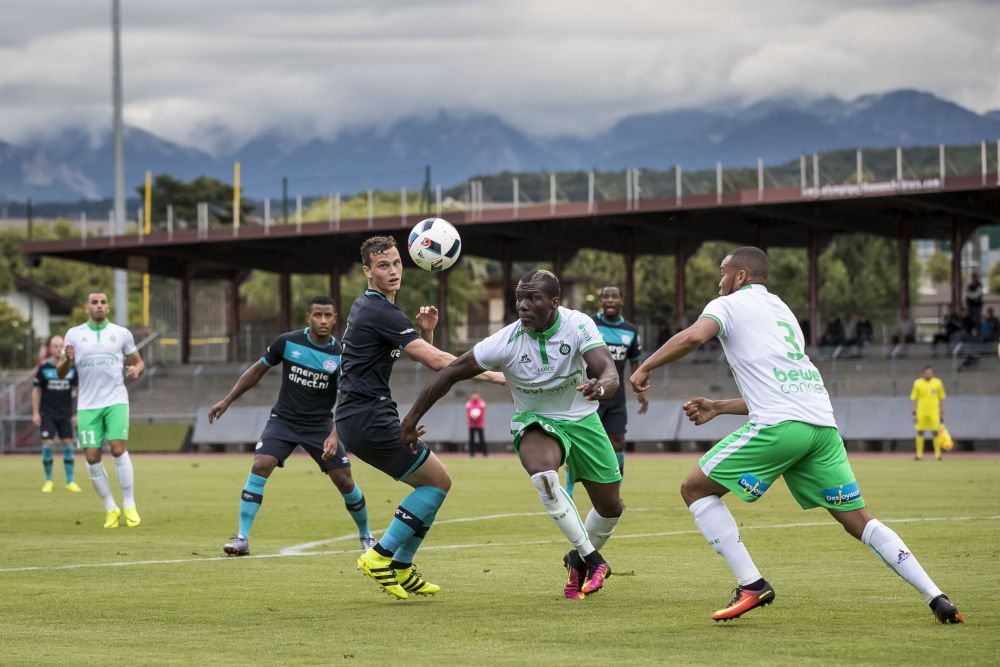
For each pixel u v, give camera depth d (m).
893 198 92.94
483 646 16.44
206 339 129.25
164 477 63.19
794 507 39.91
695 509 18.14
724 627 17.64
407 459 21.09
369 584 23.14
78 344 36.62
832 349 99.44
